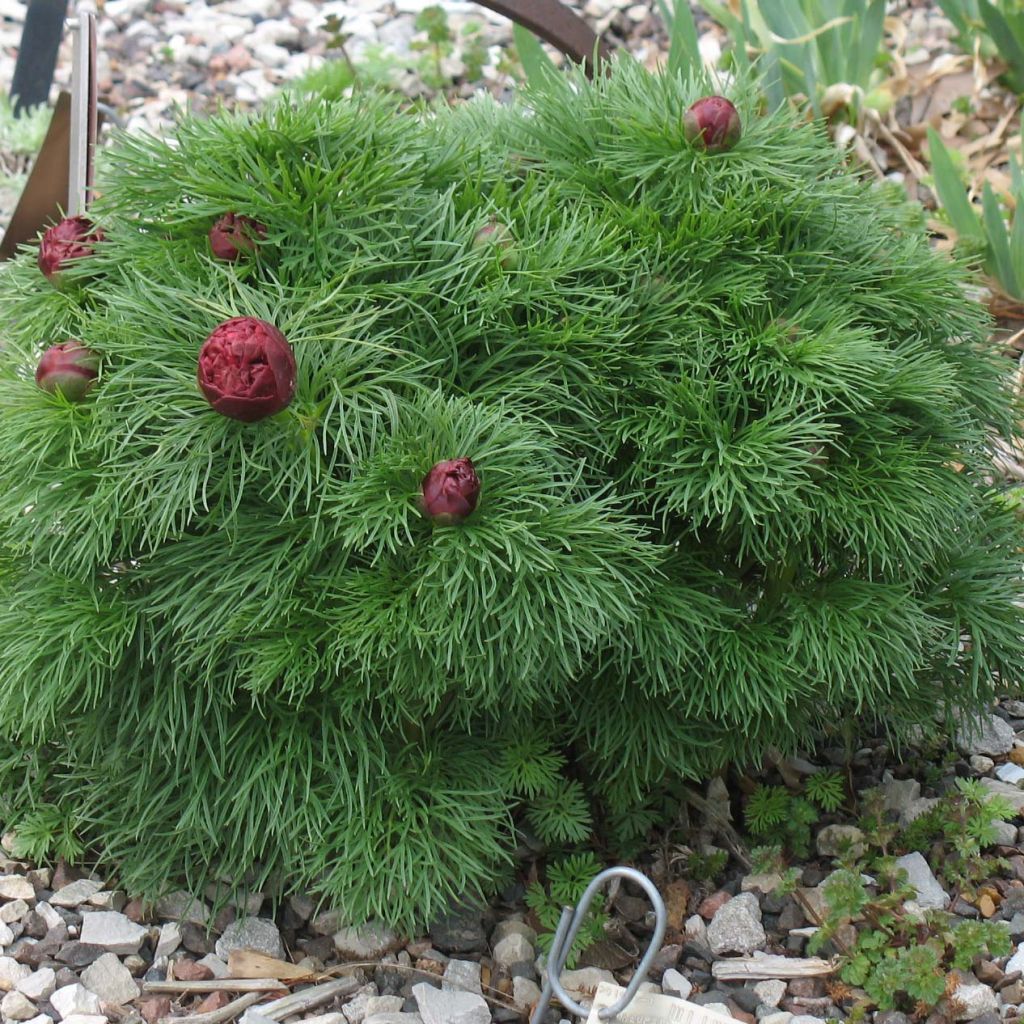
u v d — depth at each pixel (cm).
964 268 103
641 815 97
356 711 90
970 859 96
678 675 90
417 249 89
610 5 199
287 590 85
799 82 161
